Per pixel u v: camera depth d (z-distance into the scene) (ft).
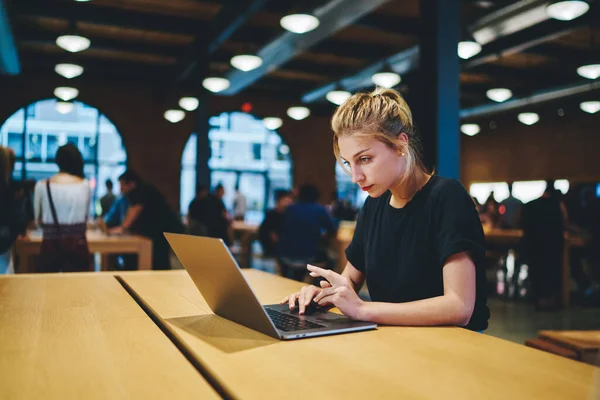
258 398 2.37
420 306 3.90
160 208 14.93
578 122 38.17
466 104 41.16
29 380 2.62
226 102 41.01
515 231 23.54
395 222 4.64
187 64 30.50
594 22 21.49
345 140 4.21
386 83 25.27
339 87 31.35
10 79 35.12
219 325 3.90
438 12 13.25
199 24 25.91
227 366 2.86
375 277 4.81
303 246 15.93
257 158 44.47
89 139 37.81
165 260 14.98
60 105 32.89
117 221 17.92
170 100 38.40
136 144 38.09
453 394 2.43
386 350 3.20
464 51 20.53
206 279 3.90
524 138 42.32
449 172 13.08
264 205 44.60
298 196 16.39
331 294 4.03
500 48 25.68
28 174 36.50
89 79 36.86
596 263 20.20
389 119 4.14
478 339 3.48
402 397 2.39
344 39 28.76
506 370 2.80
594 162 37.04
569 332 7.01
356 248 5.26
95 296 5.17
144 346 3.28
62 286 5.81
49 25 27.27
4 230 9.83
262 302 4.95
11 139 35.96
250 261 29.35
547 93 32.81
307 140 43.68
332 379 2.64
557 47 28.30
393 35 28.09
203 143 27.99
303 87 39.11
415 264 4.48
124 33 28.81
